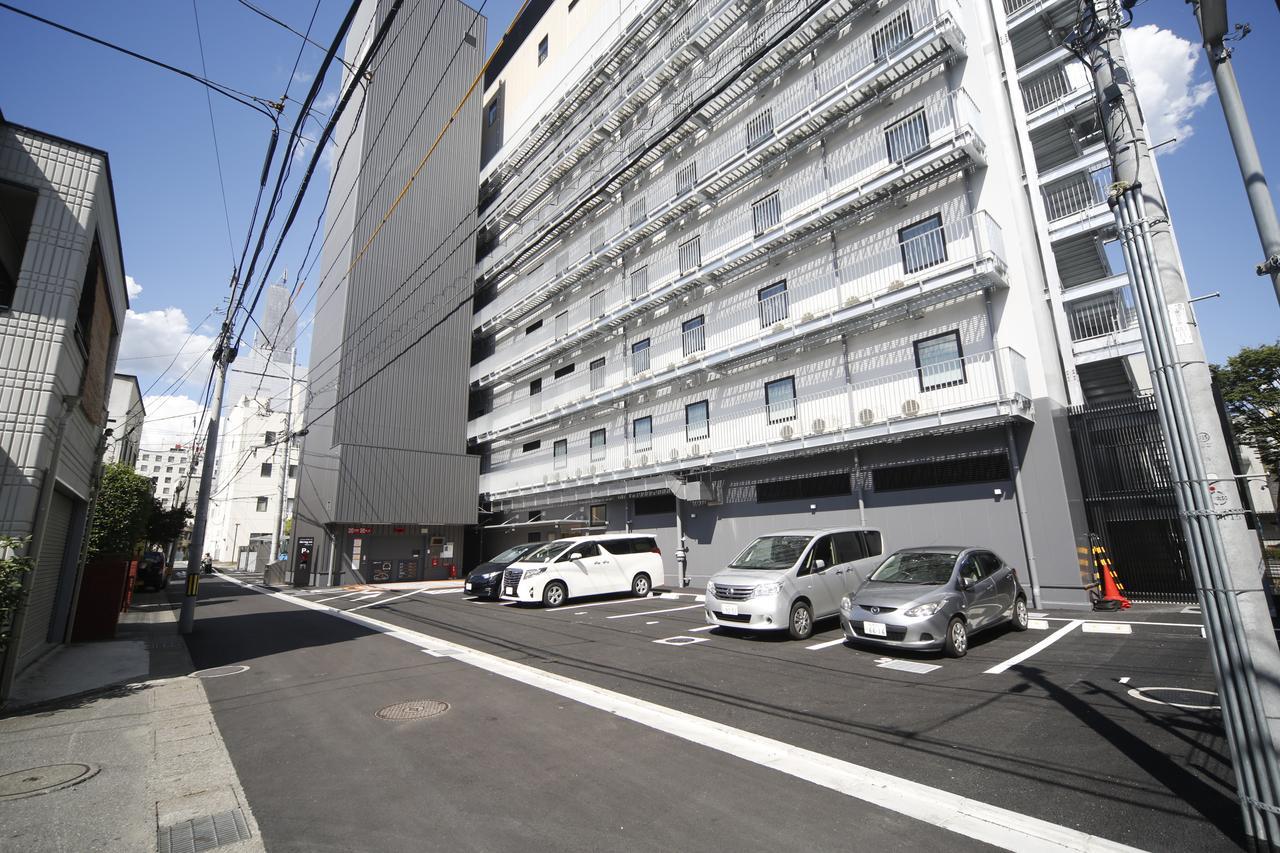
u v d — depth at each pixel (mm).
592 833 3730
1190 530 3533
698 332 20891
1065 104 20500
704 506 19766
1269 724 3088
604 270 25844
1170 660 7500
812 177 17656
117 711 6840
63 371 8312
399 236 30016
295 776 4797
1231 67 3895
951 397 14070
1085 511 13758
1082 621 10516
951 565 8992
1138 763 4500
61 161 8414
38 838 3820
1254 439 22766
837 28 17234
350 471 26609
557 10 30844
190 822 4031
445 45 33531
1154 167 3967
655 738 5422
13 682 8008
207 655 10242
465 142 33531
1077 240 20750
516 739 5480
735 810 3988
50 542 9977
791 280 18078
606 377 24953
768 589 9570
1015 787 4203
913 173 14492
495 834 3752
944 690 6586
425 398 29766
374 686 7641
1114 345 19203
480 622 13070
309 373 31984
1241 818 3660
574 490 24359
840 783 4371
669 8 22469
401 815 4051
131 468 19609
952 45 14453
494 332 33781
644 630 11211
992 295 13906
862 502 15516
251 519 55656
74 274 8297
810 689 6828
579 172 27891
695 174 21625
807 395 17312
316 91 6984
